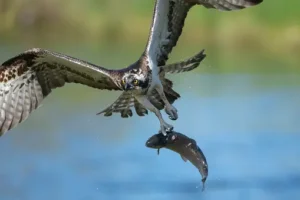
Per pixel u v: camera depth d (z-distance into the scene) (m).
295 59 30.39
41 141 22.42
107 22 33.81
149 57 13.23
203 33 31.27
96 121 23.56
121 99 13.38
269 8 31.20
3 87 12.85
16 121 12.84
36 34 34.31
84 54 30.83
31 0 35.03
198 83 26.61
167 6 13.14
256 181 19.62
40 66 12.92
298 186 19.48
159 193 18.98
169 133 12.95
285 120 23.45
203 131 22.77
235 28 31.14
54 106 25.00
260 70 28.80
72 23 34.34
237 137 22.25
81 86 26.56
